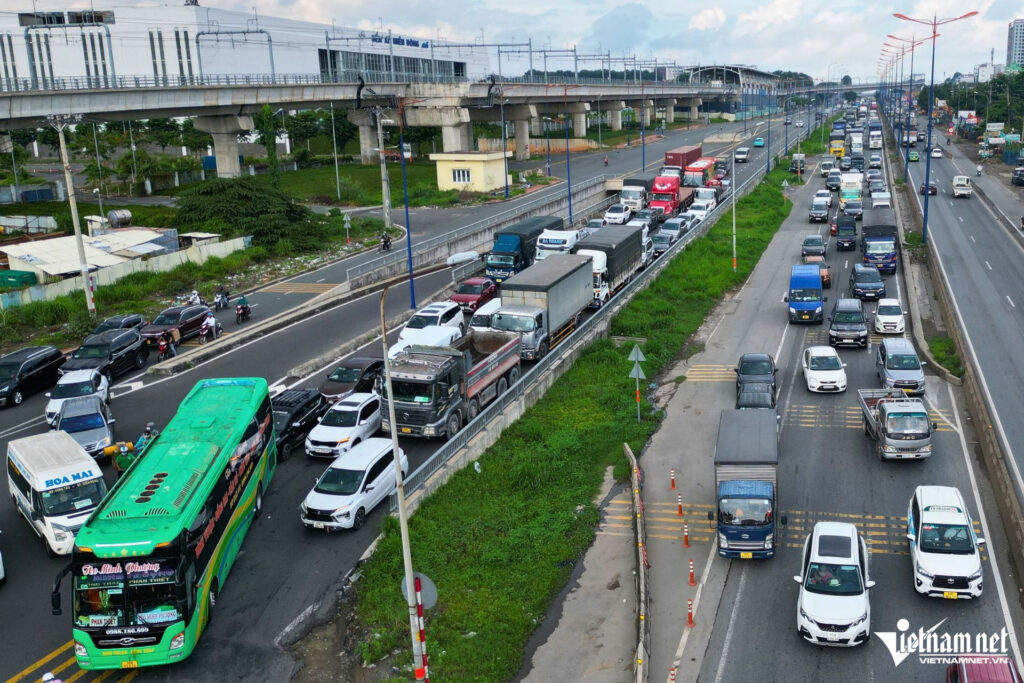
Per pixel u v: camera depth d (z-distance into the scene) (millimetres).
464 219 86938
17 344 51188
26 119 74312
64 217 82875
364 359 41094
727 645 22875
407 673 21875
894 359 39062
